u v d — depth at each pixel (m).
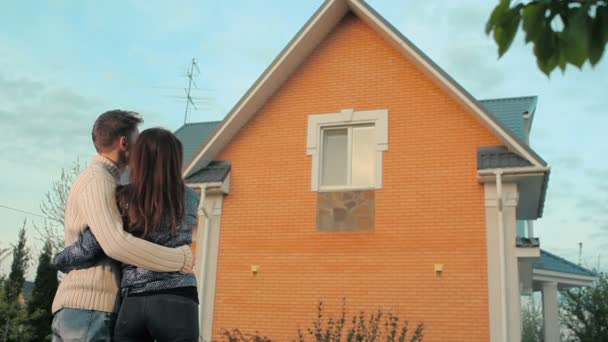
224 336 12.02
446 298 10.87
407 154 11.82
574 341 21.48
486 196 11.10
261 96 12.86
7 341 18.61
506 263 10.73
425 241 11.26
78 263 3.11
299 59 12.98
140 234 3.12
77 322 3.06
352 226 11.77
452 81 11.52
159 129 3.29
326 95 12.73
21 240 22.09
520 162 10.88
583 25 2.00
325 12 12.46
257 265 12.17
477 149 11.45
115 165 3.41
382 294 11.25
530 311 36.00
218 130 12.72
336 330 10.57
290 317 11.72
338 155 12.52
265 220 12.38
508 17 2.17
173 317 3.05
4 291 19.58
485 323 10.55
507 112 14.51
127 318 3.06
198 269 12.41
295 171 12.48
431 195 11.45
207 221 12.60
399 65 12.38
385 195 11.73
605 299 20.48
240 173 12.81
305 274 11.84
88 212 3.08
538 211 13.05
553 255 15.99
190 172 12.78
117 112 3.48
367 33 12.80
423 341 10.80
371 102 12.36
